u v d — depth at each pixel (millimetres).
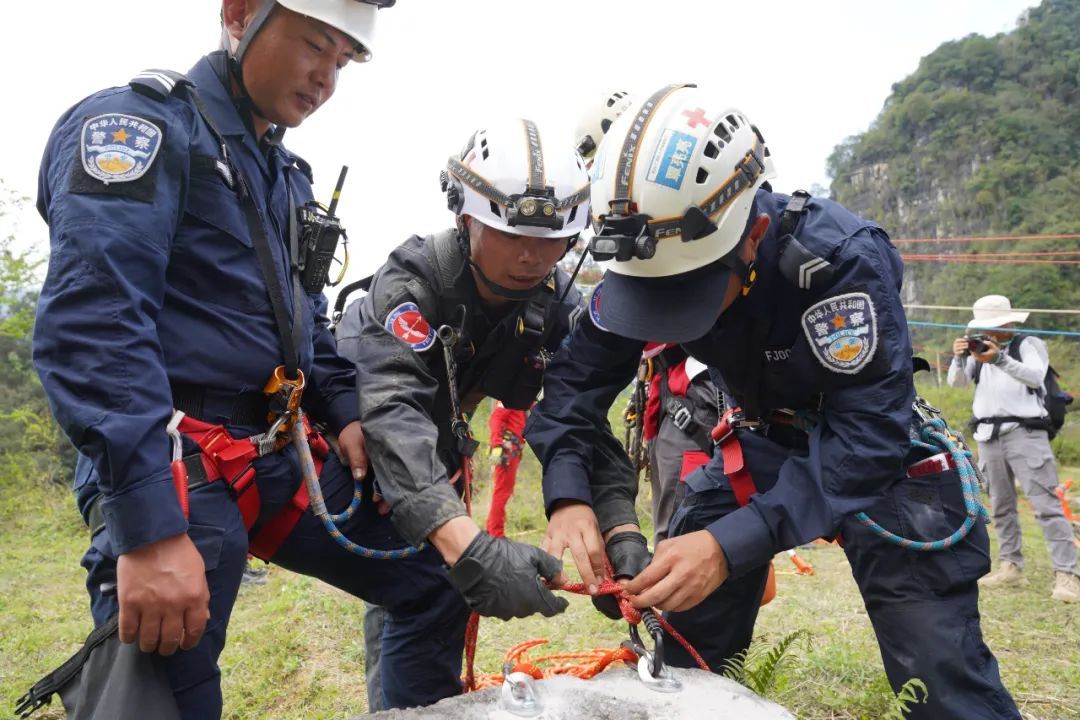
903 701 2045
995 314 5379
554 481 2123
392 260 2135
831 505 1925
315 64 1807
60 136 1644
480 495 8383
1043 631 4184
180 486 1615
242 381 1786
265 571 5559
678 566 1835
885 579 2131
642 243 1817
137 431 1455
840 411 1995
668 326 1928
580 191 2070
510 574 1630
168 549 1498
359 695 3404
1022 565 5266
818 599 4676
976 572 2088
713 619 2482
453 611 2240
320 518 2066
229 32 1849
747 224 1962
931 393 17906
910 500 2119
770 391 2236
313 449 2098
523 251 2008
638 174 1863
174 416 1685
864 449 1933
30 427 8938
